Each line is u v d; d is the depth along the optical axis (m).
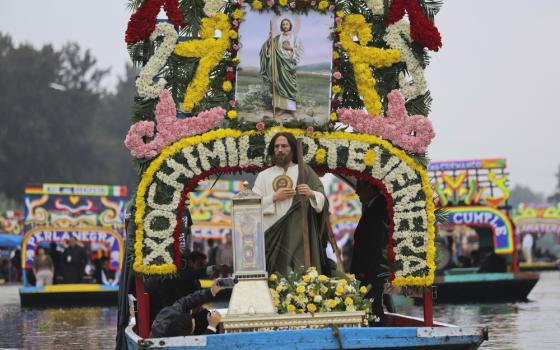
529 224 54.38
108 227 31.05
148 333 10.65
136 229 10.68
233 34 11.10
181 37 11.23
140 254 10.57
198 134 10.88
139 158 10.77
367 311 9.98
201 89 11.06
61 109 85.25
